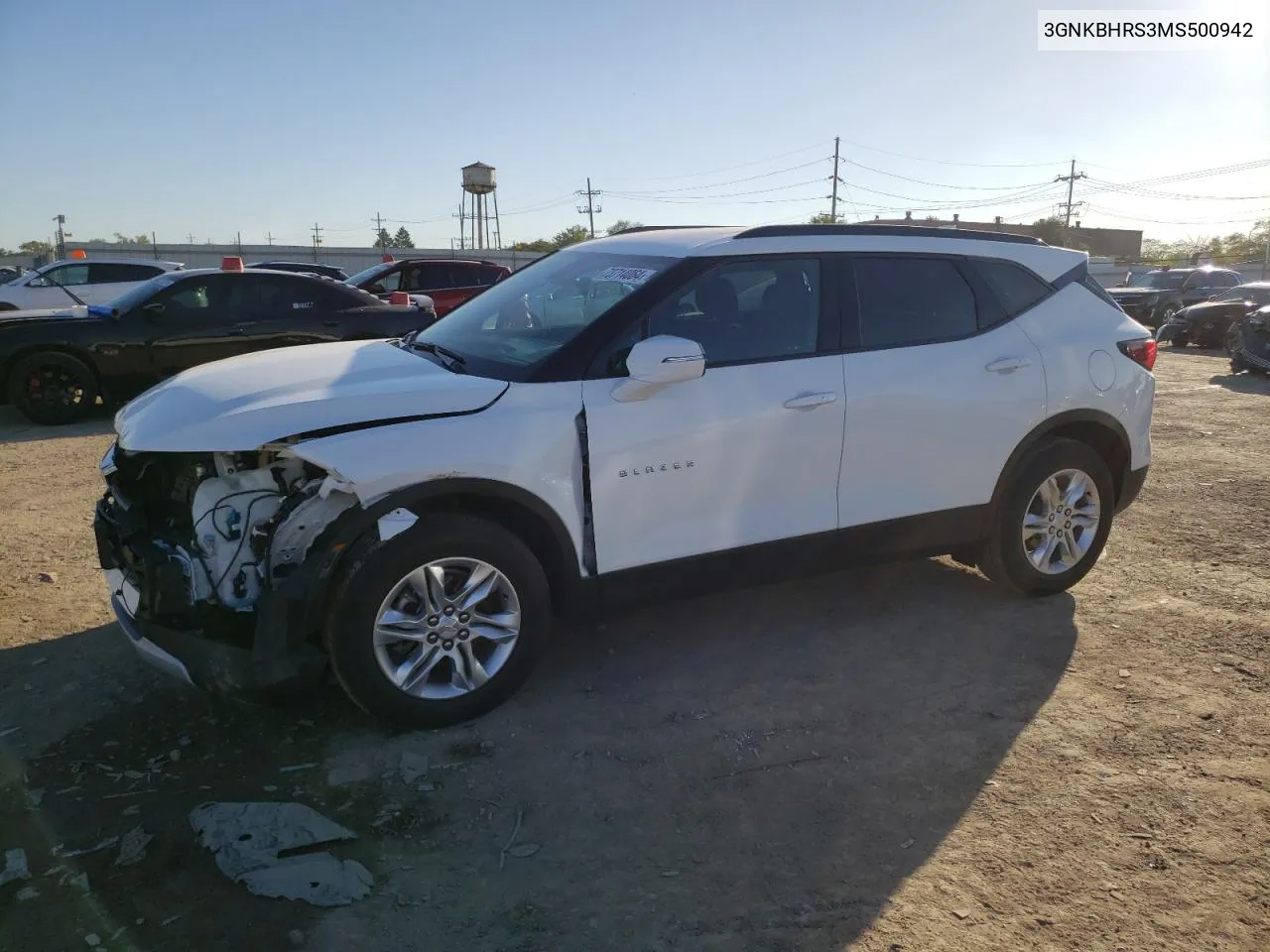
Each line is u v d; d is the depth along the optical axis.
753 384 3.86
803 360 3.99
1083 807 3.07
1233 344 13.71
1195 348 18.28
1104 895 2.66
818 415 3.97
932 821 3.00
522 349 3.83
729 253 3.94
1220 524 6.05
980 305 4.48
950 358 4.30
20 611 4.44
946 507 4.38
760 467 3.89
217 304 9.85
